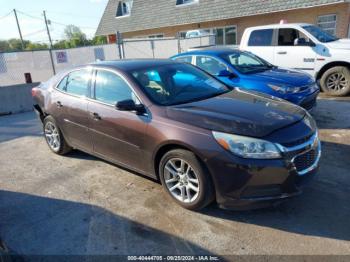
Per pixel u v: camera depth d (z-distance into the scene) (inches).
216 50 264.2
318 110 271.3
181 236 114.4
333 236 109.6
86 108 165.2
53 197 148.5
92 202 141.4
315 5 564.7
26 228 124.9
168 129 126.5
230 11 697.6
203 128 119.1
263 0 650.8
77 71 179.3
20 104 377.7
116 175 167.5
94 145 167.9
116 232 118.9
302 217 121.1
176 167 130.6
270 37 346.0
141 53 697.6
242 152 111.1
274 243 107.9
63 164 188.1
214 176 116.6
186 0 813.2
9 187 162.4
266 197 113.0
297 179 115.2
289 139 114.0
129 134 142.5
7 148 229.1
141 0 912.9
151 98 140.9
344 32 564.7
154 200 139.5
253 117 124.2
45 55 470.3
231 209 118.8
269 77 225.8
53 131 201.9
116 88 153.8
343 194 135.3
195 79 166.6
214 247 107.9
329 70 315.0
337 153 177.9
